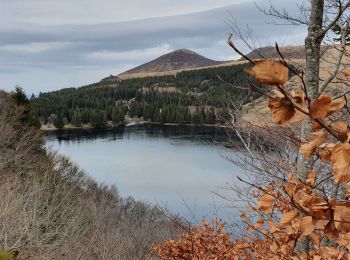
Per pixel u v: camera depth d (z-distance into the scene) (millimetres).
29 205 19672
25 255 16594
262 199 2240
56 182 29188
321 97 1256
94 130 144125
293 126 4828
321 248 3105
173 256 8992
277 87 1184
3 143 31281
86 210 25344
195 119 145625
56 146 104750
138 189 59938
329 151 1677
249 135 5500
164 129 143875
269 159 5160
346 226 1624
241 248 6012
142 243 19828
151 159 83625
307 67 3975
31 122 44031
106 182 65812
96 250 19109
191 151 85500
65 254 17859
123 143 112000
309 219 1686
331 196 3842
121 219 28328
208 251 8602
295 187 2244
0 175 24891
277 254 4055
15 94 43531
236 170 48250
